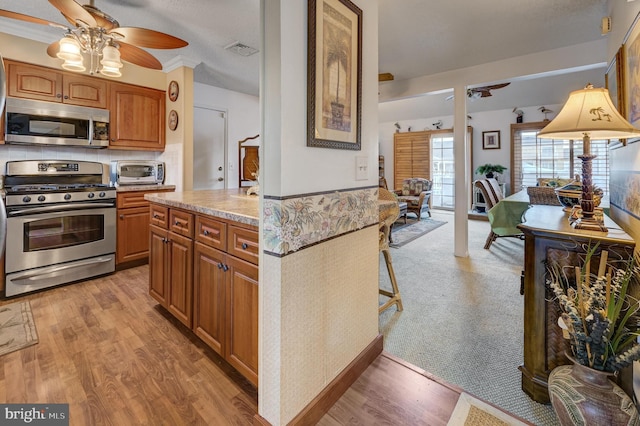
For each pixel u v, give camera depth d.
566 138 1.63
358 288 1.70
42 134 2.96
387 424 1.36
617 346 1.12
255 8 2.43
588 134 1.50
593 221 1.45
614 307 1.12
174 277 2.11
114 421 1.36
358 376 1.67
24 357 1.80
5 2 2.38
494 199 4.63
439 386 1.59
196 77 4.18
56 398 1.49
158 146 3.86
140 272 3.28
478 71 3.62
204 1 2.34
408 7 2.39
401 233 5.26
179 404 1.46
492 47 3.13
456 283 2.99
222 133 4.72
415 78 4.06
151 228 2.41
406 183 7.21
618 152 2.02
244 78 4.22
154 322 2.22
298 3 1.24
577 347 1.19
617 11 2.05
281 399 1.25
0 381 1.59
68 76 3.10
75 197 2.94
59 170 3.15
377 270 1.89
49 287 2.80
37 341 1.96
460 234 3.89
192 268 1.93
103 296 2.66
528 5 2.38
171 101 3.79
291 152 1.23
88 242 3.04
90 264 3.03
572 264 1.37
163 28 2.77
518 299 2.62
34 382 1.59
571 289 1.25
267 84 1.21
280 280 1.22
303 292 1.33
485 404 1.46
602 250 1.29
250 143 5.05
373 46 1.74
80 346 1.92
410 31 2.78
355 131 1.60
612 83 2.21
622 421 1.07
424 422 1.37
